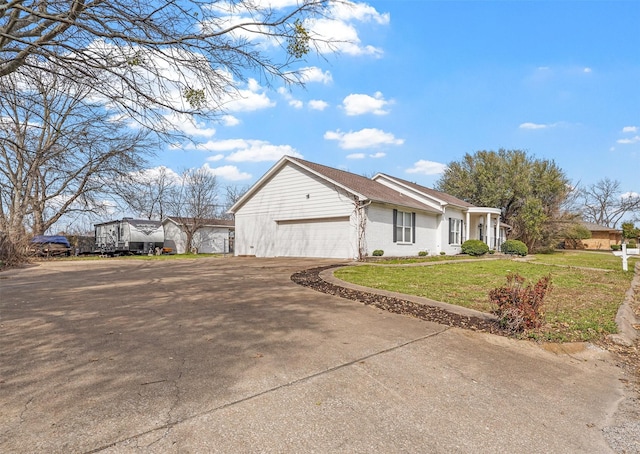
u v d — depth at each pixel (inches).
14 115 211.0
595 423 114.7
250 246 770.8
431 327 207.3
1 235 553.6
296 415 105.7
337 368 141.8
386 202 637.9
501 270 534.9
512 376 149.0
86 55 158.9
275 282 348.2
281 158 701.9
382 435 98.8
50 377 122.0
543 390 137.7
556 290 376.5
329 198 644.7
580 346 193.6
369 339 179.2
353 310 236.5
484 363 161.2
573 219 1192.2
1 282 346.0
